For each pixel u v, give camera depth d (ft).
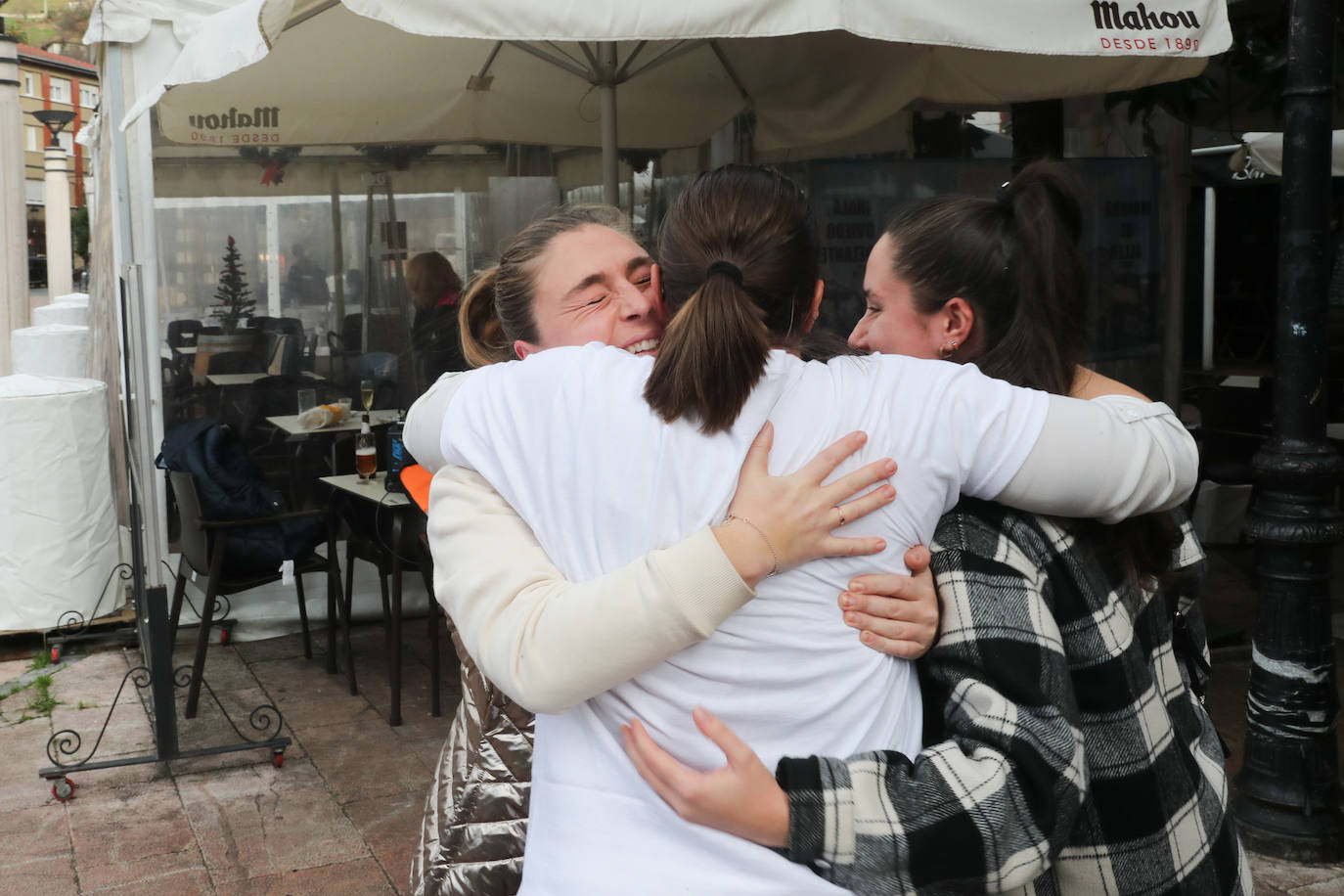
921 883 3.42
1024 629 3.69
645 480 3.54
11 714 15.71
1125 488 3.78
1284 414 10.44
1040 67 15.66
